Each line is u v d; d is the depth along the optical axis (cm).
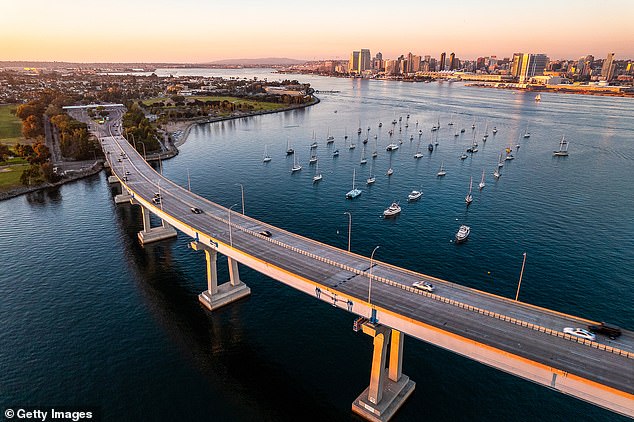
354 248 13675
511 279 11594
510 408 7344
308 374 8162
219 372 8206
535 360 5225
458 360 8556
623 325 9544
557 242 14038
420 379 8025
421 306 6662
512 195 19162
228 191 19975
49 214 16950
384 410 7081
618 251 13325
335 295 7119
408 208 17575
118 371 8194
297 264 8275
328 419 7138
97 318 9919
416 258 12912
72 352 8700
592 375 4972
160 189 14350
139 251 13612
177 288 11356
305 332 9462
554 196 18950
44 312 10094
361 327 6800
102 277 11881
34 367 8238
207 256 10181
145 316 10031
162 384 7881
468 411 7275
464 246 13800
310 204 18162
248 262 8825
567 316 6300
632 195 19038
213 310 10275
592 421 7075
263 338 9256
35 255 13188
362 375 8125
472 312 6475
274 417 7162
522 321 6131
